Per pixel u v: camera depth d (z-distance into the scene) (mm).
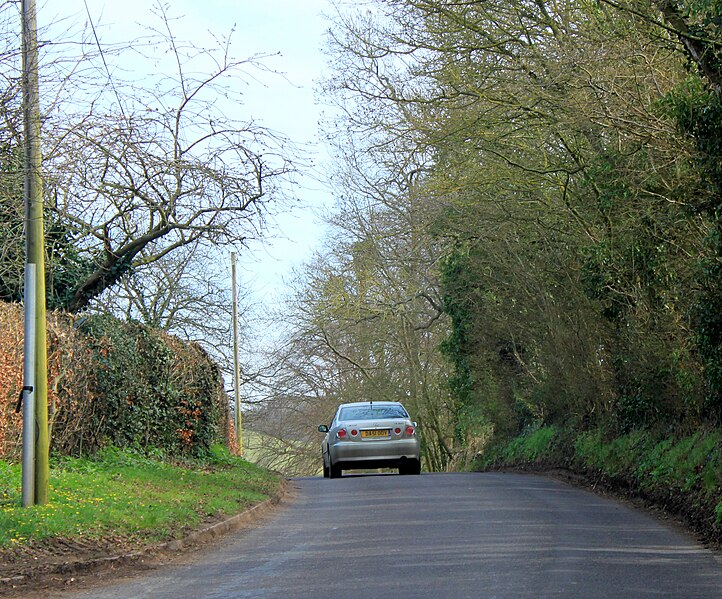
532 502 17625
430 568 10406
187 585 10062
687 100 14219
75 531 12258
